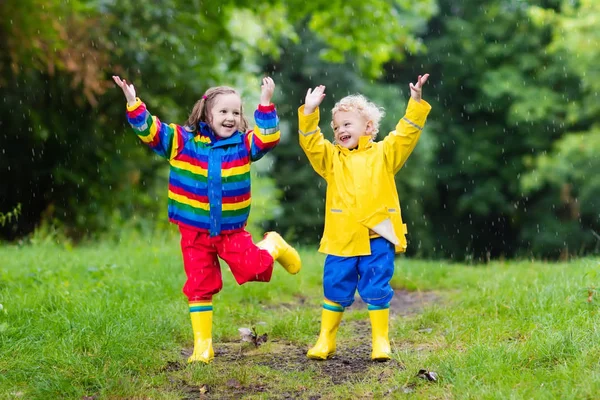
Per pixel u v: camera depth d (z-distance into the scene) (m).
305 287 7.86
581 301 5.25
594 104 23.89
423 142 25.27
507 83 25.92
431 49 27.94
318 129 4.93
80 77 13.11
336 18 16.48
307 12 16.03
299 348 5.23
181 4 15.33
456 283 7.96
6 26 12.07
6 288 6.24
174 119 15.35
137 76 14.80
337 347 5.22
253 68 20.94
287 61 24.48
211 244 4.86
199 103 4.86
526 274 7.32
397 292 7.83
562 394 3.57
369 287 4.75
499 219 28.22
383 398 3.93
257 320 6.17
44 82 13.69
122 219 14.93
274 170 24.53
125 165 15.15
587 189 23.42
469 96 28.02
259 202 19.91
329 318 4.90
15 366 4.46
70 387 4.13
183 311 5.94
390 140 4.88
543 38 26.53
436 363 4.27
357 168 4.82
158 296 6.41
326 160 4.92
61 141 14.45
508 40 27.08
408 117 4.82
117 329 4.98
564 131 26.33
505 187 27.53
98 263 7.86
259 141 4.77
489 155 26.98
